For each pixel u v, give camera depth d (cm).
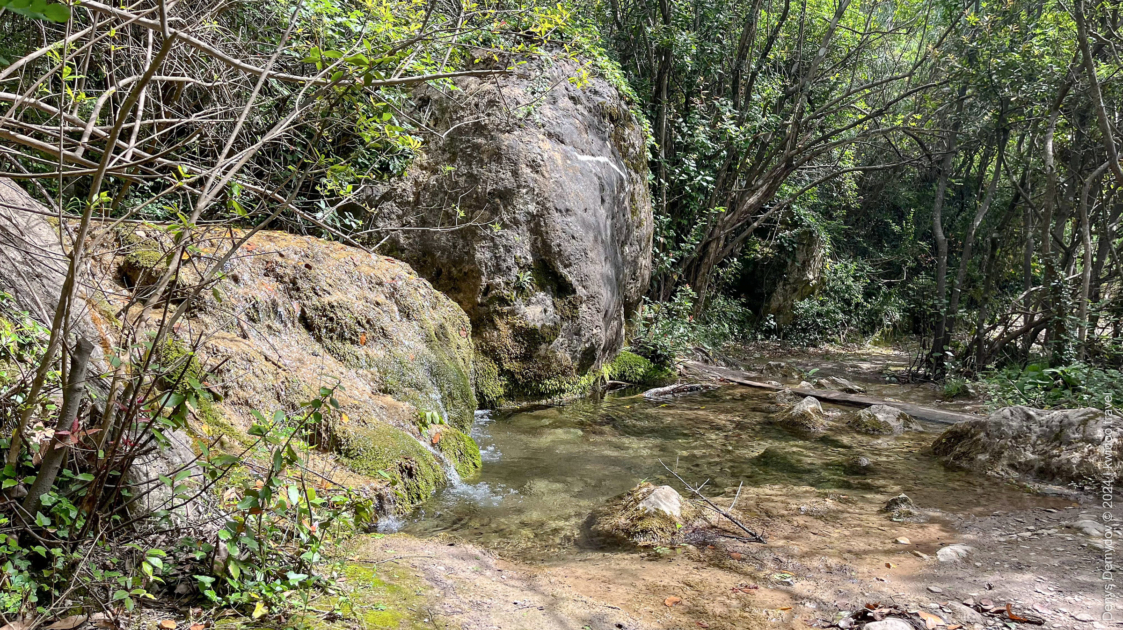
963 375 1067
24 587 251
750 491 524
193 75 437
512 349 814
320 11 553
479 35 616
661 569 377
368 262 660
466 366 729
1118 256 1013
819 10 1530
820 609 332
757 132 1358
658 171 1285
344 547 361
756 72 1331
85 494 270
